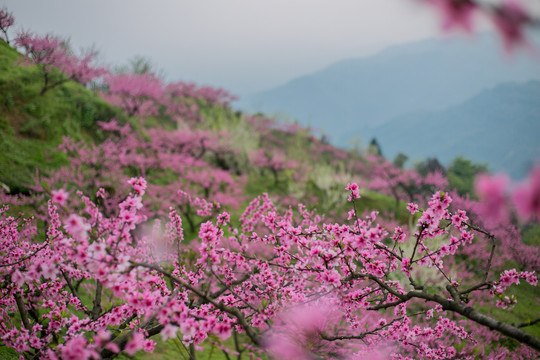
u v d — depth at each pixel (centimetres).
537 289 1205
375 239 347
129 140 1825
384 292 453
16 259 457
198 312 389
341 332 576
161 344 671
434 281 924
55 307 408
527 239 1819
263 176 2516
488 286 357
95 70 2016
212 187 1836
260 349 323
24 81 1688
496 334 845
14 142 1407
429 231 369
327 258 350
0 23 1586
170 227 565
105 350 346
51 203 440
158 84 2448
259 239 445
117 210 1045
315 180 2209
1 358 470
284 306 366
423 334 459
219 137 2453
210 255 353
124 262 275
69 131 1648
